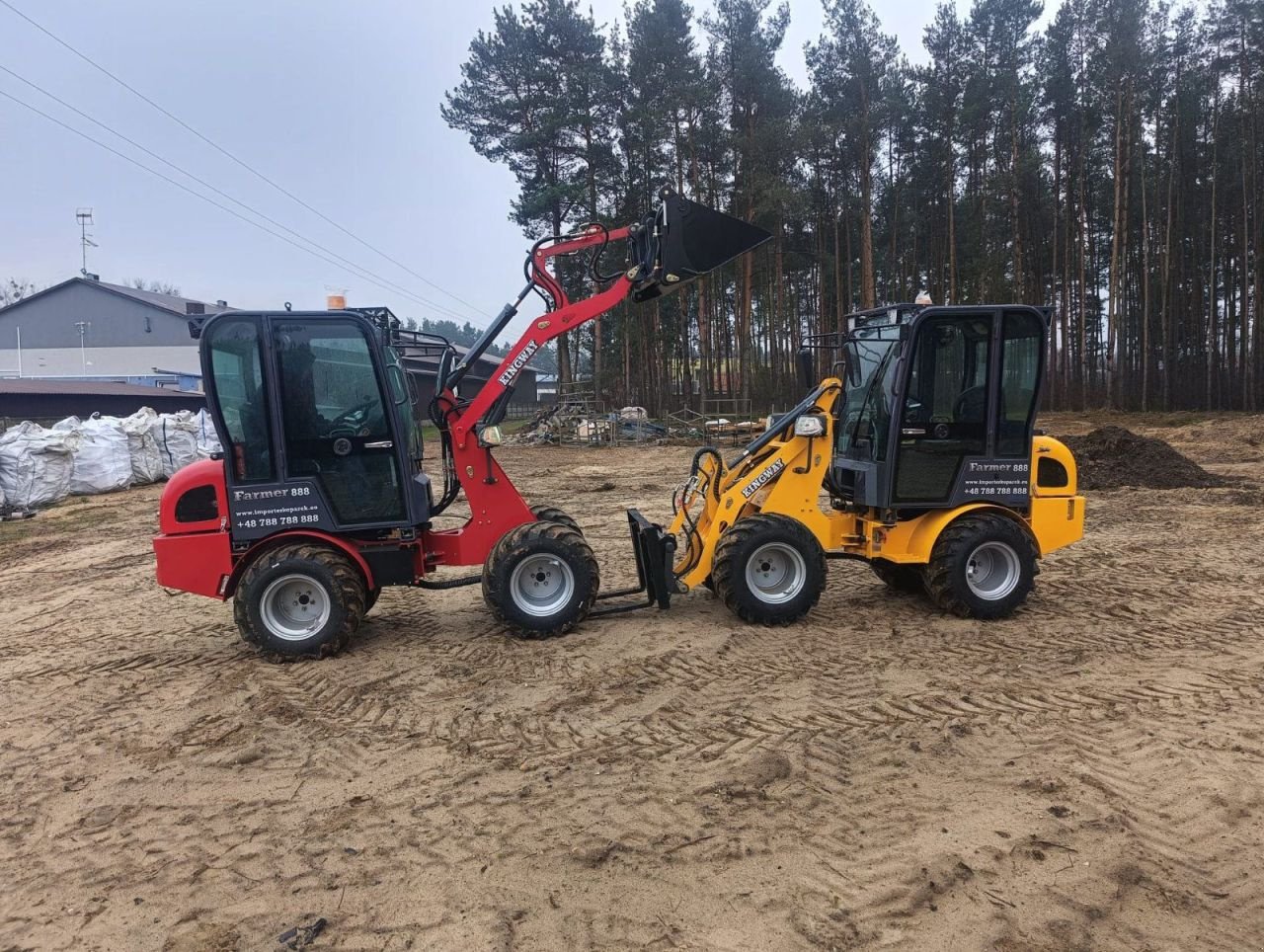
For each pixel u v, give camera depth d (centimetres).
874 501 605
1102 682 480
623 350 3644
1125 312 3375
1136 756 386
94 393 2984
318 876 307
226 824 347
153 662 565
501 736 425
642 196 3080
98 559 960
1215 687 470
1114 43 2970
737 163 2942
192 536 543
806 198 3028
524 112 3031
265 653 543
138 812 360
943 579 602
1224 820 331
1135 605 638
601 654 545
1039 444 629
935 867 302
